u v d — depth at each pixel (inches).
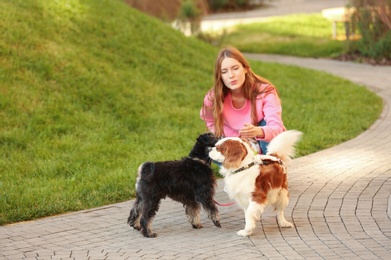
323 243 243.8
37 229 279.0
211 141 264.8
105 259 234.2
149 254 238.4
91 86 520.4
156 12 1009.5
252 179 251.0
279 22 1203.2
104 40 622.8
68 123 457.7
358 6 877.2
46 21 593.9
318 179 349.1
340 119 525.7
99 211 307.6
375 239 246.2
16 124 437.4
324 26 1145.4
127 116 495.5
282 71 751.1
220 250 239.9
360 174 356.8
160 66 625.9
